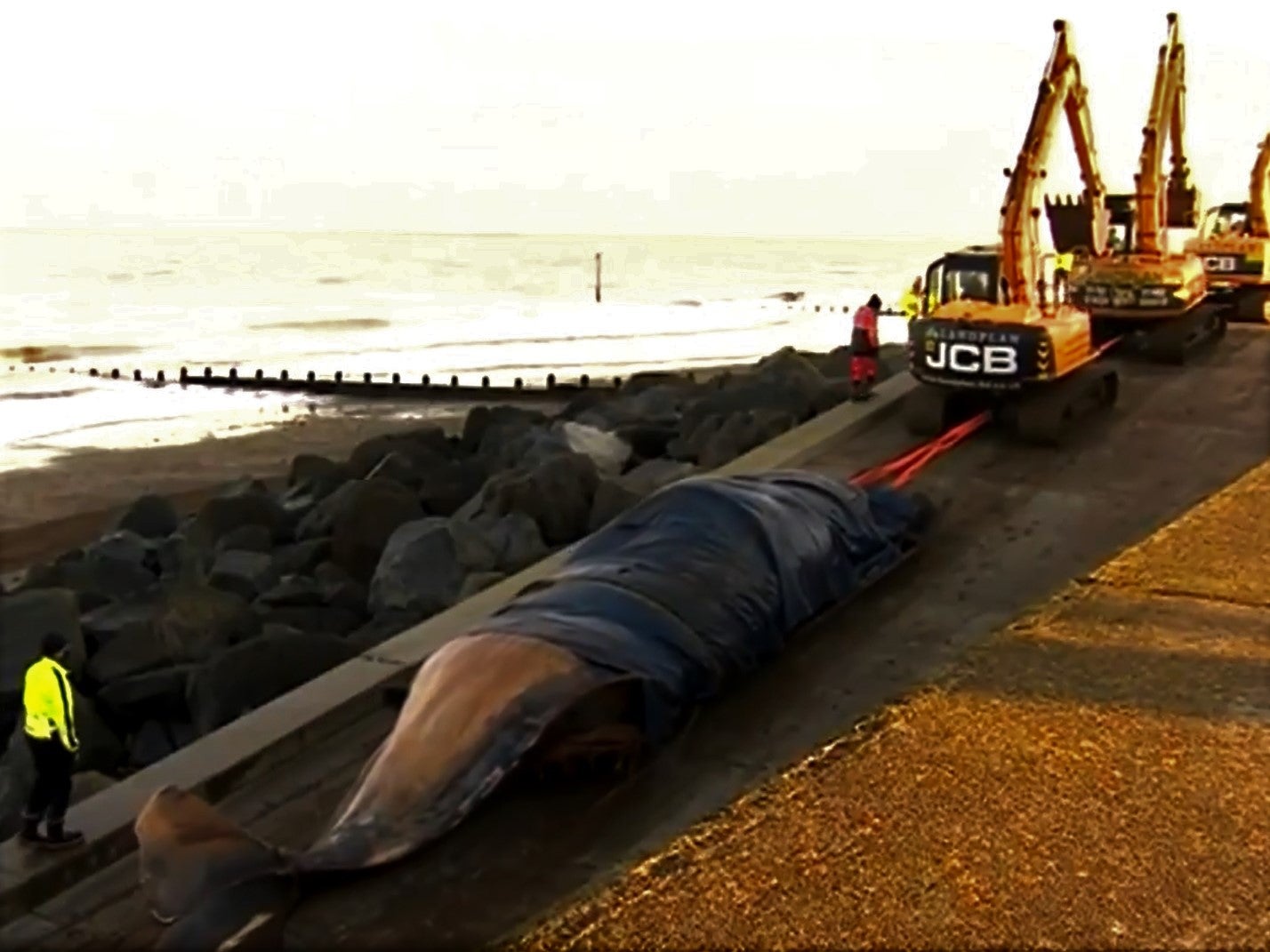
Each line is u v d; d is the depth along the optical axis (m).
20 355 54.78
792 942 6.25
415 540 15.44
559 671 9.02
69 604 14.67
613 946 6.31
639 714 9.49
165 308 78.25
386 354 53.53
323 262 135.00
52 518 25.91
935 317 17.56
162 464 31.39
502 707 8.67
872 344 19.80
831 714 10.40
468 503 18.47
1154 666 9.31
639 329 62.28
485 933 7.70
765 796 7.67
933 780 7.71
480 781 8.29
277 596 15.64
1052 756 7.97
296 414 38.72
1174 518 14.57
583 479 17.22
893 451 17.62
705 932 6.36
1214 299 26.83
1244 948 6.14
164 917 7.14
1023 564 13.59
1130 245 23.98
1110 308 21.97
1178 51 22.09
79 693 13.61
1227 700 8.74
